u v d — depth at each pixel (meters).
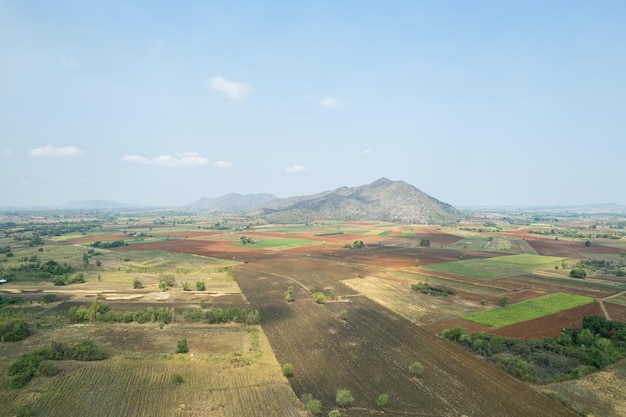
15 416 42.03
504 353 61.44
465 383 51.53
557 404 46.12
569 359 58.03
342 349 63.41
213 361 57.41
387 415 43.56
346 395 45.72
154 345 63.84
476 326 74.31
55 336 67.25
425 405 45.88
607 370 55.34
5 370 52.94
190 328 73.00
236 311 78.00
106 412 43.31
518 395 48.31
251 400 46.59
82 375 51.88
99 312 78.19
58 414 42.69
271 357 60.12
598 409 44.81
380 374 54.16
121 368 54.31
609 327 70.19
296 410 44.50
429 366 56.88
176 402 45.78
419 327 74.31
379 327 74.31
